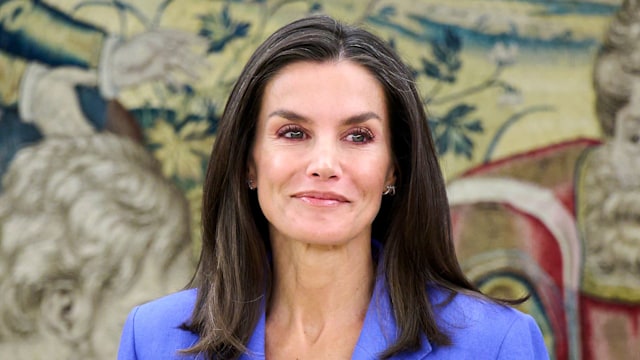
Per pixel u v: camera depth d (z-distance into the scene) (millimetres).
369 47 3012
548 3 6020
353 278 3121
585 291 5957
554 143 5992
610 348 5941
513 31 5996
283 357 3123
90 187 5719
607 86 6027
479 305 3094
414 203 3088
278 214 2967
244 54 5855
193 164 5805
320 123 2918
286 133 2969
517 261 5938
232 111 3088
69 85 5742
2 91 5688
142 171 5773
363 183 2938
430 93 5934
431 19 5957
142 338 3219
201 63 5840
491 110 5969
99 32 5781
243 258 3176
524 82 5992
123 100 5777
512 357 2996
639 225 5977
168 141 5801
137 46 5805
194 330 3168
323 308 3117
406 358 3004
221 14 5859
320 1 5891
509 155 5965
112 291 5703
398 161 3105
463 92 5957
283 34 3020
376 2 5914
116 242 5719
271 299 3225
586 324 5941
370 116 2947
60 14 5754
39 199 5688
